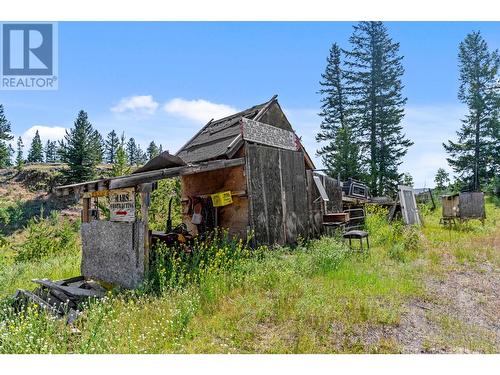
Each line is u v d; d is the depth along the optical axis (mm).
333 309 6043
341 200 17297
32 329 4832
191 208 12508
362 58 42344
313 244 11969
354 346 4910
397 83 40844
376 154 40812
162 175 8117
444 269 9641
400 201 18672
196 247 9414
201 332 5328
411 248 12164
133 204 7770
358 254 10680
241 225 11211
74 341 4996
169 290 6676
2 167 58594
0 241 20328
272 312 5965
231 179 11594
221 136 12500
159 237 9609
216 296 6613
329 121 44312
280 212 12352
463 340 5238
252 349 4867
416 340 5227
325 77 44625
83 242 9336
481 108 41906
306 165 15000
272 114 13352
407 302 6906
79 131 41250
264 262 8812
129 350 4605
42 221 21188
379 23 41594
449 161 45750
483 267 10000
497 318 6273
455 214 20484
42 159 93000
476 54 42812
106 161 84438
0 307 6195
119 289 7539
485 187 40719
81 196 9539
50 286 7129
